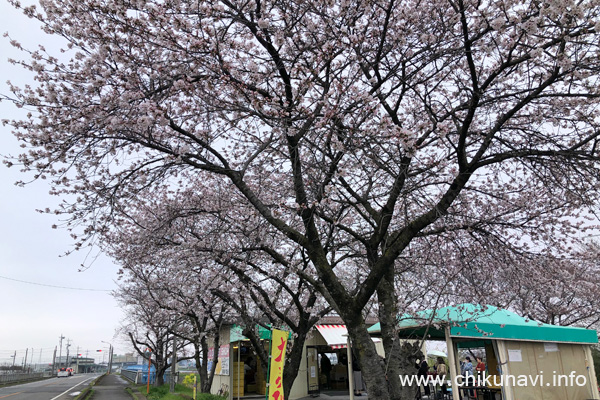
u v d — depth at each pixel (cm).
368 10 623
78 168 695
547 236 831
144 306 1816
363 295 585
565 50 564
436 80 821
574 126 684
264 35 646
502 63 614
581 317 1495
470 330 894
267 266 1134
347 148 593
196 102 673
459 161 602
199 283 1064
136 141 637
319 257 625
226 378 1812
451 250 879
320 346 1988
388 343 702
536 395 974
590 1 509
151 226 953
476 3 582
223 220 884
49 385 3278
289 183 934
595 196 659
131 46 629
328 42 612
